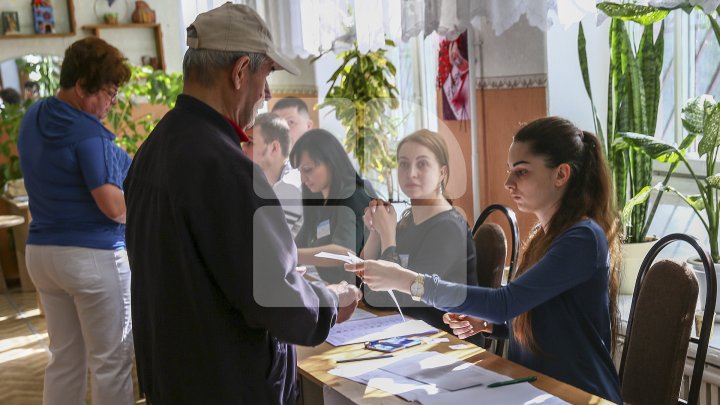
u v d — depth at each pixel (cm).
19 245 583
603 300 187
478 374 183
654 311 184
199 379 151
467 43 364
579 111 326
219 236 143
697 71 295
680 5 209
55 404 285
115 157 270
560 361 188
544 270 183
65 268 268
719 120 235
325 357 203
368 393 175
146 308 159
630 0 229
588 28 321
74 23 604
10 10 587
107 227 274
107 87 267
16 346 453
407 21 291
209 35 151
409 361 195
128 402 286
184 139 148
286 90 353
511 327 204
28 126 269
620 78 279
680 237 193
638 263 281
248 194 145
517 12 249
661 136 311
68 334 285
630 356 191
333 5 346
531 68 330
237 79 153
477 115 369
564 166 188
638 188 285
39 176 265
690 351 236
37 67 592
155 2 629
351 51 375
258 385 155
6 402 360
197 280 146
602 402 163
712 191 262
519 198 195
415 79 426
